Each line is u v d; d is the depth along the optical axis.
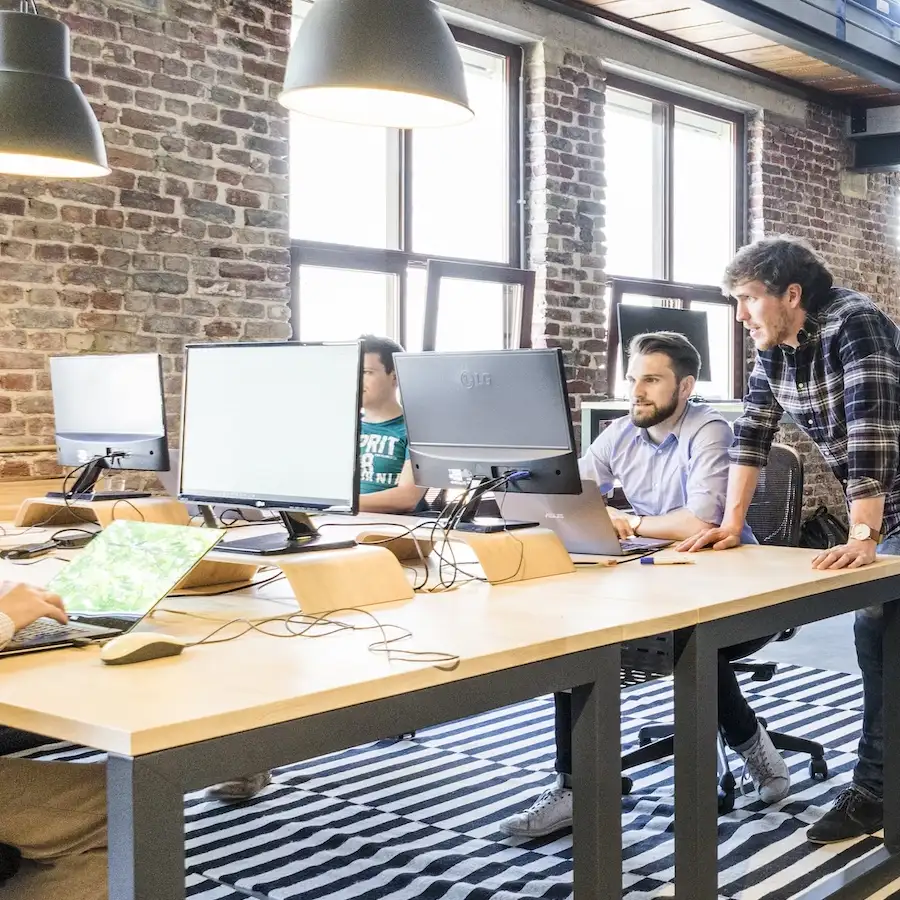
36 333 4.46
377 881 2.57
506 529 2.52
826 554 2.57
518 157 6.41
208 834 2.87
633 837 2.84
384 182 5.82
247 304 5.11
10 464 4.38
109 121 4.62
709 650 2.09
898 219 9.23
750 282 2.79
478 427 2.62
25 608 1.72
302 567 2.05
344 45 2.82
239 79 5.04
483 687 1.67
